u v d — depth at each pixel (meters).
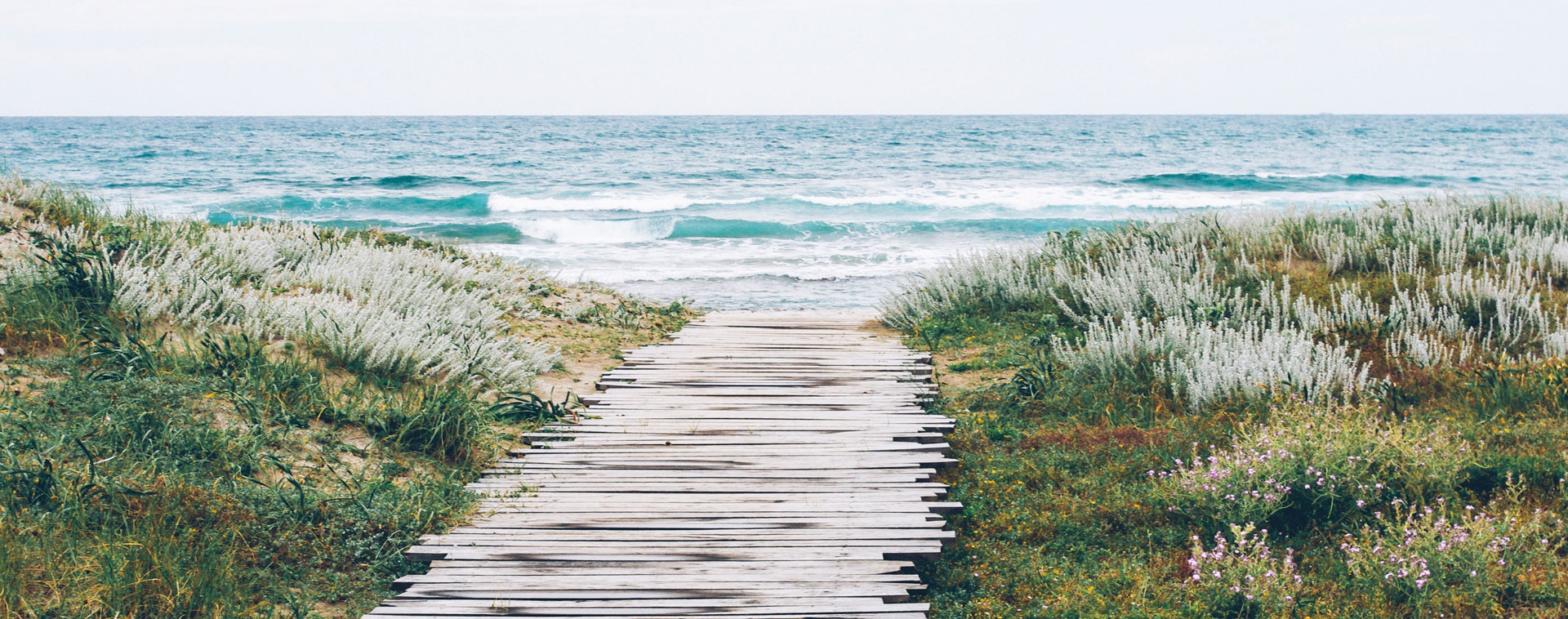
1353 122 161.12
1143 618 4.84
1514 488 5.70
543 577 5.08
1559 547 5.14
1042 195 39.16
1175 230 12.91
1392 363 8.28
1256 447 6.31
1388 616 4.80
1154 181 46.88
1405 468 6.00
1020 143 84.44
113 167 56.25
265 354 7.73
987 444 7.46
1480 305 9.26
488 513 5.93
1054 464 6.91
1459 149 78.00
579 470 6.68
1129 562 5.52
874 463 6.82
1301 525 5.85
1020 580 5.44
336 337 8.22
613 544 5.48
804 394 8.63
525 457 6.95
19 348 7.12
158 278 8.84
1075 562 5.62
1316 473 5.80
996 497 6.47
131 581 4.62
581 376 9.66
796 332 11.85
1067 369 9.02
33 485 5.12
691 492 6.29
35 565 4.70
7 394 6.26
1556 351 8.32
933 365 10.02
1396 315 9.07
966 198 37.91
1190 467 6.57
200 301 8.73
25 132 107.69
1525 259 10.48
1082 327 10.58
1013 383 8.66
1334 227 12.31
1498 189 45.50
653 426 7.65
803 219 30.98
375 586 5.20
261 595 4.98
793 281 19.42
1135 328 8.94
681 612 4.73
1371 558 5.11
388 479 6.23
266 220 19.14
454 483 6.36
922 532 5.68
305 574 5.21
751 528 5.71
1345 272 10.91
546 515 5.88
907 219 31.09
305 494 5.79
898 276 19.95
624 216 32.22
